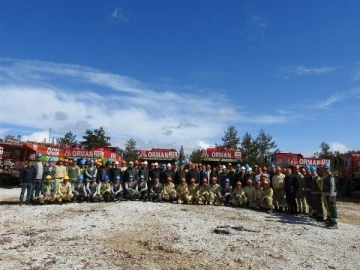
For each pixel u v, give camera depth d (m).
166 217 14.11
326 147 54.91
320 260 9.25
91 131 51.03
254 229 12.53
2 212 14.93
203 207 17.52
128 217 13.91
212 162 25.25
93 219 13.42
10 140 27.31
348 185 28.09
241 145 49.00
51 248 9.49
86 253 9.06
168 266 8.27
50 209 15.73
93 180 18.34
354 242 11.34
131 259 8.68
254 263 8.78
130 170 19.39
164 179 19.53
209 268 8.26
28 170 17.50
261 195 17.47
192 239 10.77
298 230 12.76
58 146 30.06
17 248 9.48
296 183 16.69
